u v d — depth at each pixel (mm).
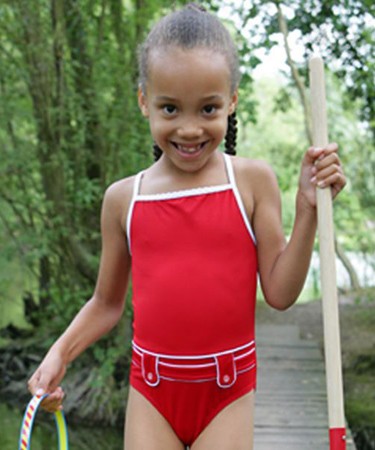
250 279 2053
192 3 2047
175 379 2031
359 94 6297
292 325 8984
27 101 7840
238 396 2045
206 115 1909
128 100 7234
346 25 5387
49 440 6680
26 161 7473
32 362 8125
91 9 7328
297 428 5141
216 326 2008
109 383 7184
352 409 6371
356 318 8875
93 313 2293
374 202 9805
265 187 2066
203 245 2006
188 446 2123
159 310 2023
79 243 7500
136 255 2076
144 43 1994
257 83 15141
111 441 6672
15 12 7086
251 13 5387
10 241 8188
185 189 2025
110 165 7449
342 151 9758
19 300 10680
